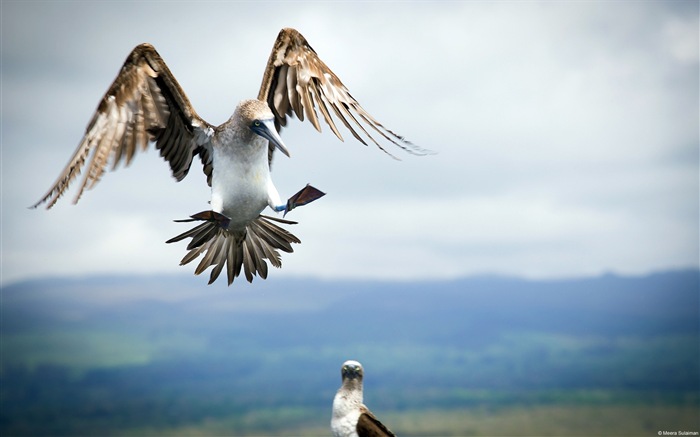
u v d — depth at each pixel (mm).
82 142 10500
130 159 10711
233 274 11289
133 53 10750
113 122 10664
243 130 10648
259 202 10844
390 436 14383
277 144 10445
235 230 11078
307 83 11352
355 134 10914
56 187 10273
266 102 11484
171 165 11141
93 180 10492
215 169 10852
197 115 10930
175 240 10398
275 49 11445
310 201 10688
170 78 10867
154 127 10867
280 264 11336
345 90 11117
